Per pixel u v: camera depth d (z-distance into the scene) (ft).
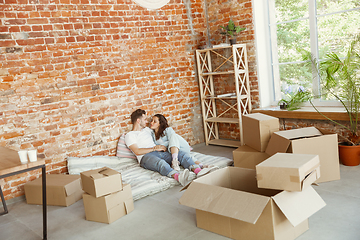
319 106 14.43
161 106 16.67
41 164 8.49
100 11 14.42
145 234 8.65
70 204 11.56
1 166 8.13
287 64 15.58
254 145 12.30
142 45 15.81
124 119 15.40
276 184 7.25
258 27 15.85
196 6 17.61
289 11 15.05
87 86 14.20
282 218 7.14
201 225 8.54
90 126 14.39
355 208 8.71
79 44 13.91
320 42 14.16
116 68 15.02
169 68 16.84
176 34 16.98
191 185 8.37
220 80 17.94
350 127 12.73
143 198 11.29
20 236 9.48
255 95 16.46
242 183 9.18
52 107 13.32
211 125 18.54
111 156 14.85
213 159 14.25
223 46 16.17
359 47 12.76
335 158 10.81
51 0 13.11
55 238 9.07
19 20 12.41
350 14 12.96
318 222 8.21
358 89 12.50
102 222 9.70
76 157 13.84
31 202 12.12
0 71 12.05
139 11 15.61
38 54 12.89
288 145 10.27
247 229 7.41
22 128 12.62
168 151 13.88
